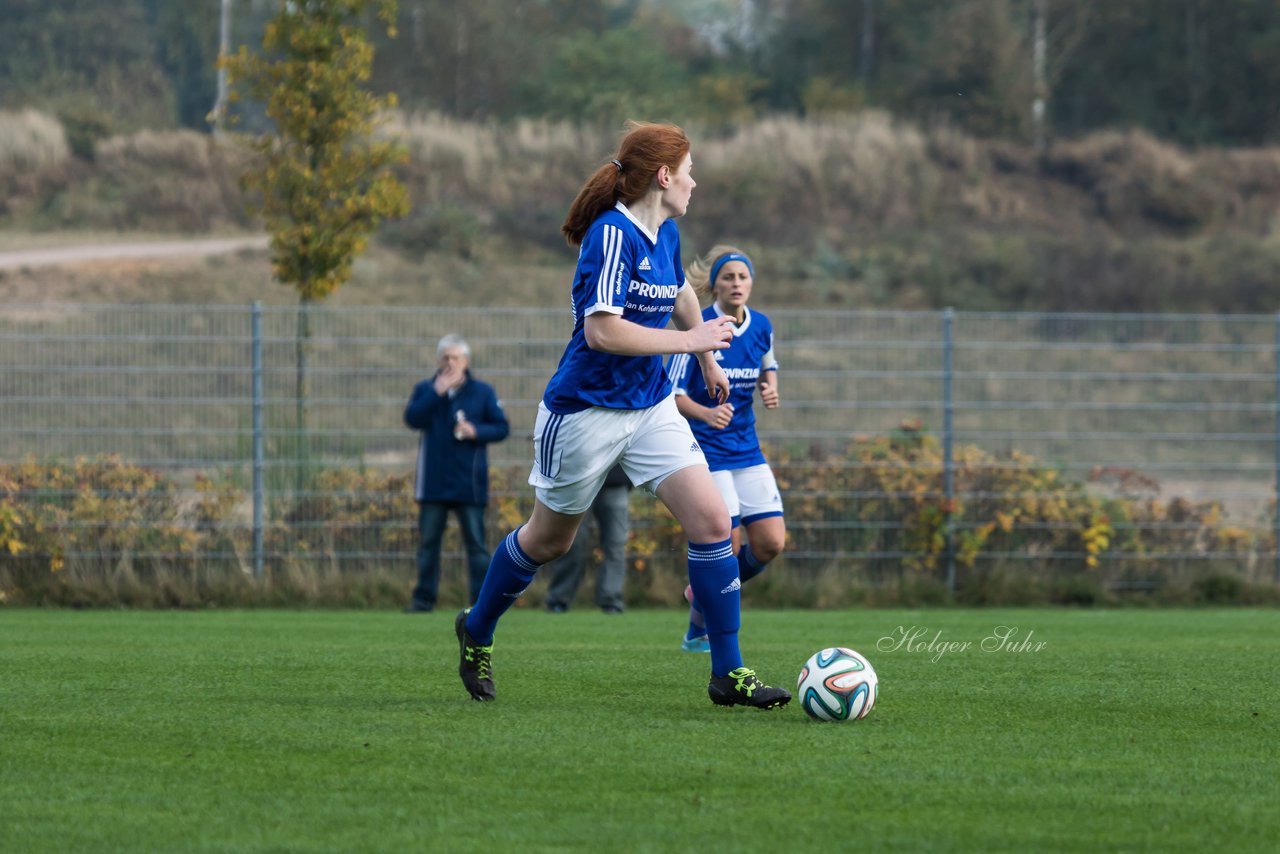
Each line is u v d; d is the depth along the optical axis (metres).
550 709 18.27
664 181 17.80
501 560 18.78
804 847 10.98
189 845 11.05
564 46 194.25
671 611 42.34
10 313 55.34
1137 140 155.50
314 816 12.00
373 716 17.50
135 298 108.12
